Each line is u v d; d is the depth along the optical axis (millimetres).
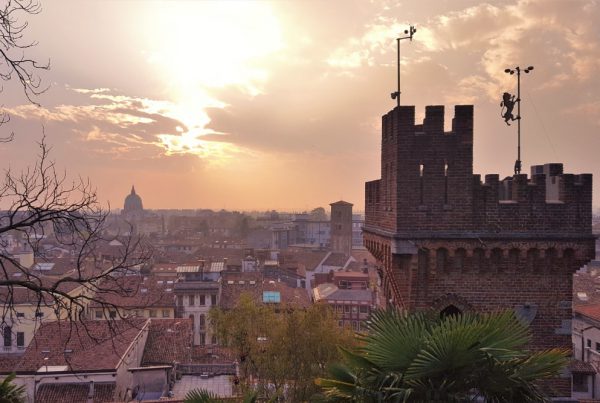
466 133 15555
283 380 31859
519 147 18797
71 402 32906
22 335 54188
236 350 36125
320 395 10461
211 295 71375
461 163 15547
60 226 15008
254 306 37188
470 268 15625
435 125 15586
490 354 8430
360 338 10539
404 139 15617
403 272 15867
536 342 15508
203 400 14984
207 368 42125
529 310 15539
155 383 37312
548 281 15625
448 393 8555
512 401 8828
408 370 8555
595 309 48844
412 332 9281
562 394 14852
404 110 15633
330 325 33125
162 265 103625
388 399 8797
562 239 15406
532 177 15766
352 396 9508
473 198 15562
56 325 40969
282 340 32344
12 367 38750
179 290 70938
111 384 34156
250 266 107375
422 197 15609
